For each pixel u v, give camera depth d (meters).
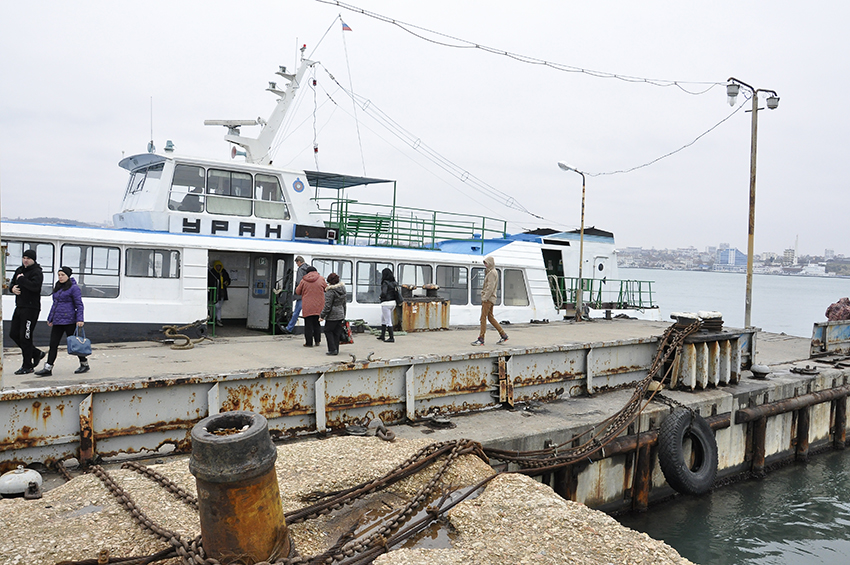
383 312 12.91
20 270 8.41
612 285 22.89
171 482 5.77
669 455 10.45
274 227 14.48
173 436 7.79
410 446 7.39
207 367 9.07
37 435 6.98
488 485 6.32
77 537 4.71
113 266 11.62
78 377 8.19
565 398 11.87
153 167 13.57
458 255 16.34
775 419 13.51
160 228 12.97
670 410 11.03
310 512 5.40
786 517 10.88
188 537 4.79
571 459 9.02
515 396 11.12
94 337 11.38
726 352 13.27
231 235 13.87
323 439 8.10
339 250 14.34
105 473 6.01
